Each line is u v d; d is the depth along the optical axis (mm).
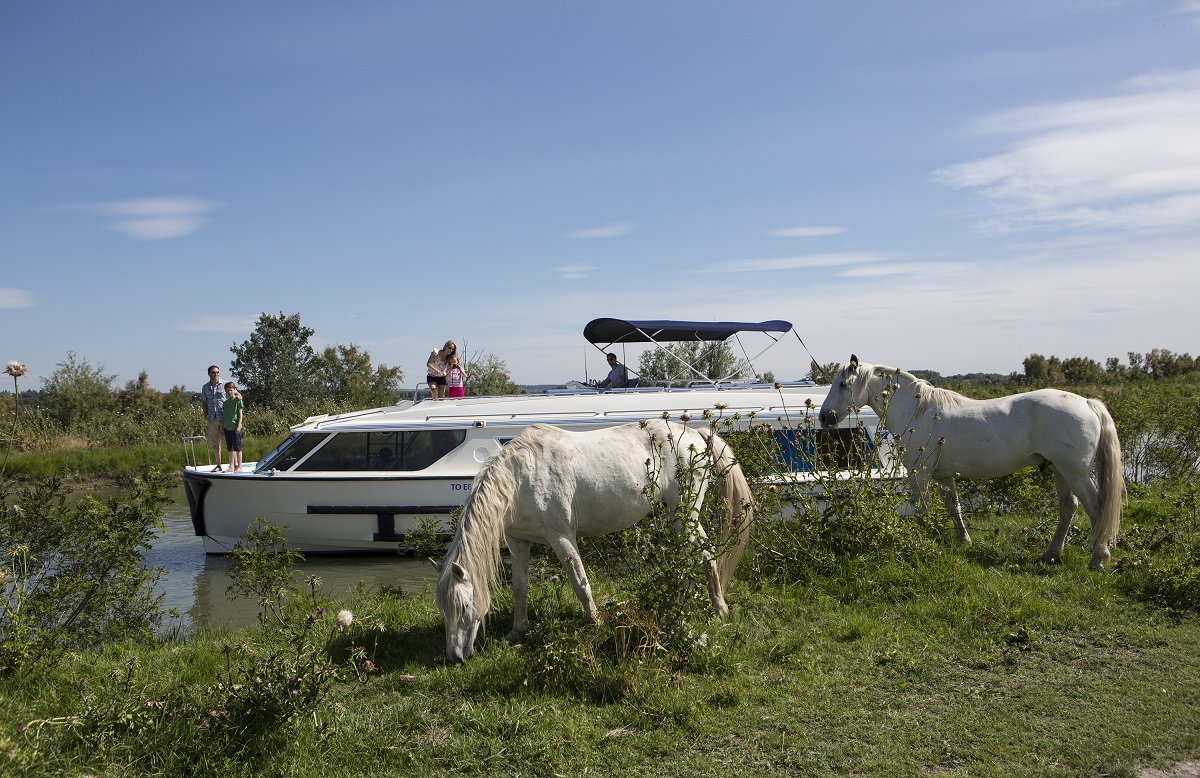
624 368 12633
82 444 26906
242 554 7719
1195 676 4887
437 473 10430
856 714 4504
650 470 5988
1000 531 8695
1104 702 4559
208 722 4133
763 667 5250
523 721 4406
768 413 10453
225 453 22391
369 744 4219
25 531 6211
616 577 7285
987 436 7746
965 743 4141
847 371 8516
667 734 4316
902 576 6777
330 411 32750
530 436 5801
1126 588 6621
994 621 5844
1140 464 12836
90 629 6176
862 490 7488
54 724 4102
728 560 6176
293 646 5613
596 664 4949
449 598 5172
